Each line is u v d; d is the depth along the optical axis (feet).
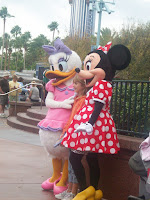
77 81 14.05
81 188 13.43
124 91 17.01
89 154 13.46
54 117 14.90
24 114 40.81
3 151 23.82
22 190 15.38
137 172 11.76
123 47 13.50
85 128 12.09
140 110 15.10
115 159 14.24
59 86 15.51
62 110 14.93
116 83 16.34
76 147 12.73
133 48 72.38
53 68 15.83
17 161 20.92
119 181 14.08
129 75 71.31
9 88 46.85
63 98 15.20
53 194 15.02
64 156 14.65
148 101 15.92
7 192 14.98
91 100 13.01
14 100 47.09
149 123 15.40
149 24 77.51
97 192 13.50
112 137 13.00
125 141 13.70
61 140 13.78
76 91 14.21
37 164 20.40
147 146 11.34
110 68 13.51
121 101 17.08
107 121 12.98
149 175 11.09
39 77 84.69
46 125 14.89
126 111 16.61
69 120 13.89
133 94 16.55
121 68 13.62
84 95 14.02
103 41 90.74
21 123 36.63
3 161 20.72
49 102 15.21
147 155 11.14
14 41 379.35
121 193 14.01
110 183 14.40
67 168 14.80
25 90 53.06
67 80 15.51
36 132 33.32
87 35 86.07
